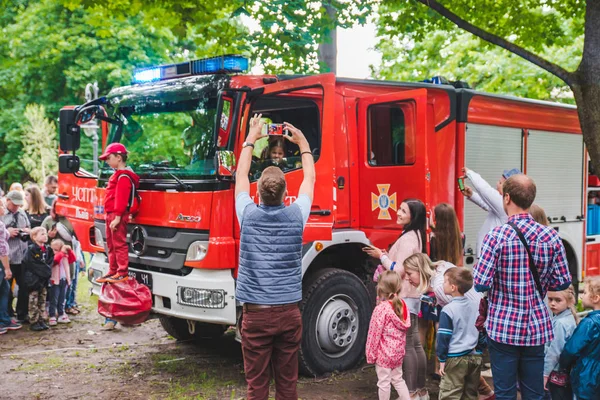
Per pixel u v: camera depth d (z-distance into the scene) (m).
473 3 9.41
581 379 3.76
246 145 4.18
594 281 3.81
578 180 8.68
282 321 3.87
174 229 5.55
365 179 6.11
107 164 6.45
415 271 4.72
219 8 8.28
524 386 3.73
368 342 4.64
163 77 6.02
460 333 4.22
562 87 16.91
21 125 23.39
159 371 6.03
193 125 5.58
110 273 5.74
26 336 7.48
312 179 4.18
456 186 6.85
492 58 16.45
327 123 5.24
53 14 22.41
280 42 7.64
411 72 18.44
